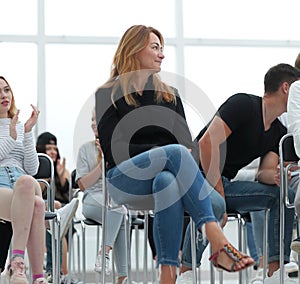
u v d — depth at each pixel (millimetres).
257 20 15648
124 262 10094
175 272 6379
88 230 14539
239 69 15594
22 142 8266
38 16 15070
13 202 7312
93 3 15266
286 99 7812
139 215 10391
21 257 7191
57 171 12523
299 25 15680
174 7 15516
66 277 11328
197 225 6293
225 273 14141
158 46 7047
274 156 7941
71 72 15180
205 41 15492
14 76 15000
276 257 7867
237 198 7703
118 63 7035
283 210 7531
